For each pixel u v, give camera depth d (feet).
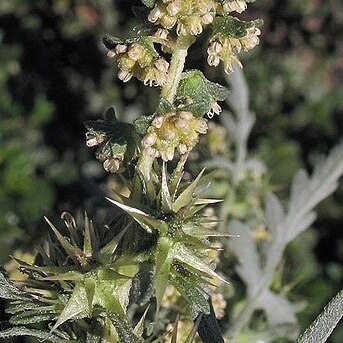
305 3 1.08
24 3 1.08
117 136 0.30
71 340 0.31
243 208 0.53
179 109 0.28
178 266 0.29
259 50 1.05
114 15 1.08
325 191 0.51
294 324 0.48
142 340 0.31
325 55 1.10
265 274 0.49
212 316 0.34
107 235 0.31
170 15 0.28
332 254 1.02
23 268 0.32
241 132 0.55
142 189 0.30
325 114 1.07
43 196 0.79
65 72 1.09
